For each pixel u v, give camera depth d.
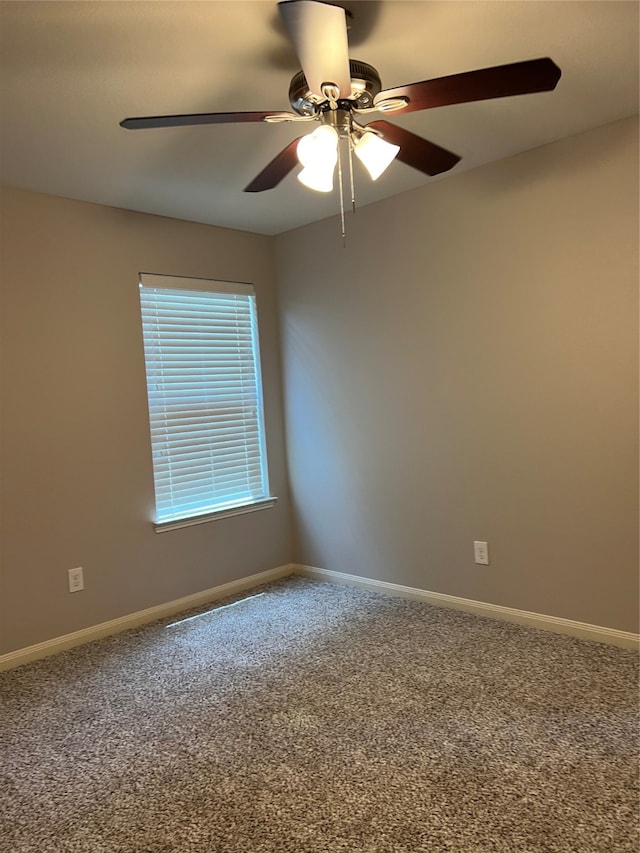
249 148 2.53
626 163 2.54
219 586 3.75
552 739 2.07
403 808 1.79
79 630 3.14
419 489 3.41
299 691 2.51
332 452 3.85
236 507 3.82
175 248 3.54
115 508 3.28
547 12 1.73
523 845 1.62
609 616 2.76
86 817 1.83
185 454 3.62
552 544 2.91
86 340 3.17
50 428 3.04
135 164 2.66
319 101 1.75
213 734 2.24
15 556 2.92
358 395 3.65
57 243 3.06
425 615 3.26
